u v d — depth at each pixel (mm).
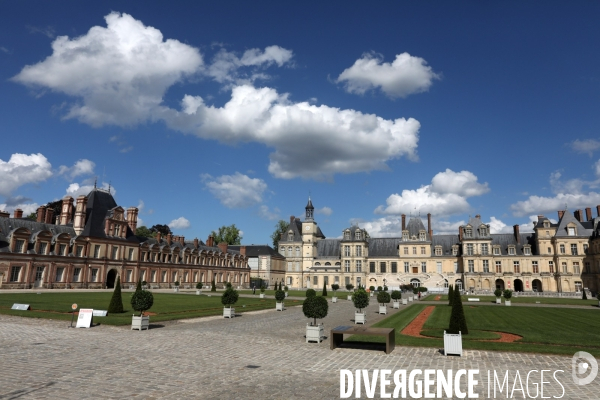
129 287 78938
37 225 66375
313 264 122312
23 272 60625
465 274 101938
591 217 97812
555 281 96000
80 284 69188
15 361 14750
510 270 100312
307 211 126000
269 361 16297
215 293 70500
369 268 113438
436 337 23516
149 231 121062
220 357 16719
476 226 104812
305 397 11672
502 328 27438
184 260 95375
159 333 22922
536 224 102062
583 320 33062
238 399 11266
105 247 75062
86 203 74500
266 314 36594
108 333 22422
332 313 39062
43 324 25016
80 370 13797
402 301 57500
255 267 119250
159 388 12031
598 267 89312
